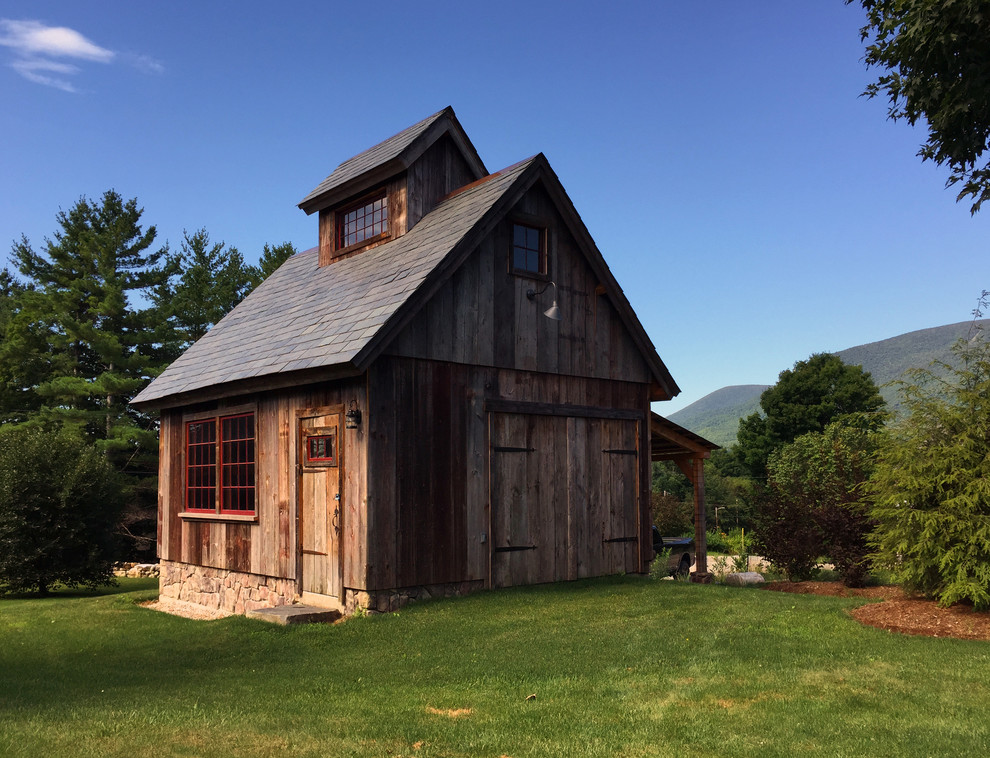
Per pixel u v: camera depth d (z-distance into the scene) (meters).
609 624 9.34
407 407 10.88
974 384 10.12
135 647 9.56
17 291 40.88
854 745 5.11
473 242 11.58
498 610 10.29
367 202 14.86
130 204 35.53
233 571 13.40
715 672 7.04
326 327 11.91
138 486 29.84
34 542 17.30
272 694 6.81
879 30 11.75
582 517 13.13
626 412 14.07
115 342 29.77
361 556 10.42
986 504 9.32
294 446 11.95
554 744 5.22
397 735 5.42
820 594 12.57
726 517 37.00
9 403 30.72
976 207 11.50
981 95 10.44
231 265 36.47
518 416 12.36
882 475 10.23
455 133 14.38
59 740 5.21
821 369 44.69
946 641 8.05
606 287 13.75
